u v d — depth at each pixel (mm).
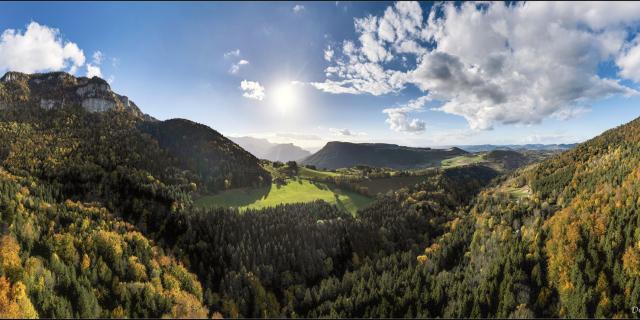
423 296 130375
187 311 118000
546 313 112000
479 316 114062
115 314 109000
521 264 130375
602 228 127250
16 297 101812
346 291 141250
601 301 105938
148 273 134250
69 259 125938
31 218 138250
